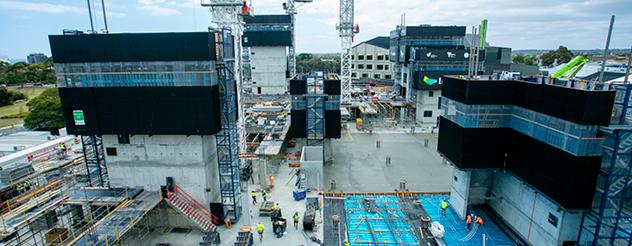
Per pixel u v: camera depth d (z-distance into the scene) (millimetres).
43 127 68062
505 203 31906
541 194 25844
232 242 28906
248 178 41406
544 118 25016
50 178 35938
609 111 21578
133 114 28234
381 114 81438
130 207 27391
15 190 33375
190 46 26656
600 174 22938
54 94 84750
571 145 22531
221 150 30922
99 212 27938
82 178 33906
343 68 85438
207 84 27297
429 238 29672
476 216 33438
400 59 80875
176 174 30125
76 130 28953
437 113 69375
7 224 24406
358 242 29266
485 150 30141
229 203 32500
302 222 32062
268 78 100312
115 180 30766
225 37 29719
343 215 33875
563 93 22969
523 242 29312
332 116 46844
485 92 28812
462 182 32750
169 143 29531
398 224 32219
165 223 31234
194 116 27953
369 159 50625
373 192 39000
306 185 38906
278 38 96875
